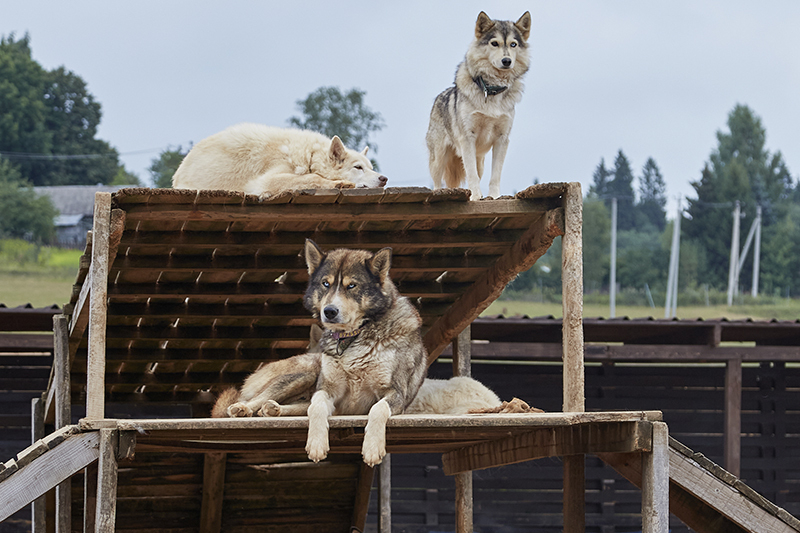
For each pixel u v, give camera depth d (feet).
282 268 19.38
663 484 14.53
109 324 21.36
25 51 223.71
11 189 173.78
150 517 26.37
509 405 15.88
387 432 16.06
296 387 16.51
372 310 15.56
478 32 24.76
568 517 20.40
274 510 27.99
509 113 24.80
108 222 15.21
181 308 20.90
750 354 35.27
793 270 204.54
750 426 40.01
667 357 34.86
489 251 20.58
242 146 24.17
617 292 184.65
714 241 208.03
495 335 38.37
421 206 17.16
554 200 17.42
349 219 17.31
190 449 19.83
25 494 13.32
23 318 32.89
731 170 216.54
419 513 37.83
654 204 304.50
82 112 223.71
